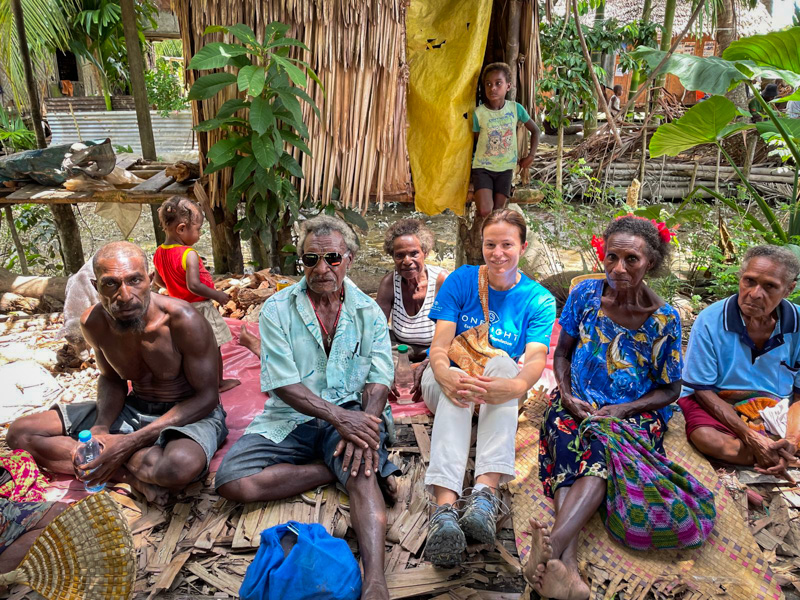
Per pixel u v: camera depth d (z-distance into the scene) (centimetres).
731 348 318
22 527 236
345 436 273
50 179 579
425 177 552
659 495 254
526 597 240
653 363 288
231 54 469
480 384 276
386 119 530
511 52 542
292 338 288
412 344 407
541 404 356
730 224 605
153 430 287
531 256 634
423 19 522
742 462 310
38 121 638
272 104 509
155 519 281
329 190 545
